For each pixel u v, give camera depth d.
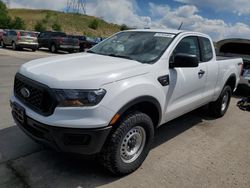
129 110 3.40
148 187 3.33
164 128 5.34
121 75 3.26
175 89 4.09
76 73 3.16
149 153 4.20
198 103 4.97
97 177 3.46
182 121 5.82
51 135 3.01
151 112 3.83
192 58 3.75
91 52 4.57
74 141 3.04
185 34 4.54
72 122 2.94
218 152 4.42
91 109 2.96
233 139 5.02
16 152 3.94
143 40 4.37
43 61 3.75
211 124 5.76
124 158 3.45
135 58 4.00
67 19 97.69
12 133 4.58
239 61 6.57
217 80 5.49
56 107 2.96
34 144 4.20
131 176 3.54
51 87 3.00
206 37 5.18
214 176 3.68
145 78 3.52
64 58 3.92
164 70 3.85
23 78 3.39
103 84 3.05
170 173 3.68
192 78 4.49
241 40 9.16
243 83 8.48
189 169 3.82
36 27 70.00
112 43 4.64
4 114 5.48
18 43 21.41
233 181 3.59
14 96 3.65
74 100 2.94
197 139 4.90
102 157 3.28
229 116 6.44
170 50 4.08
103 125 3.02
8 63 13.09
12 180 3.27
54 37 23.09
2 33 23.95
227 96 6.30
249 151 4.53
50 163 3.69
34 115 3.12
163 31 4.56
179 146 4.54
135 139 3.54
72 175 3.46
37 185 3.22
